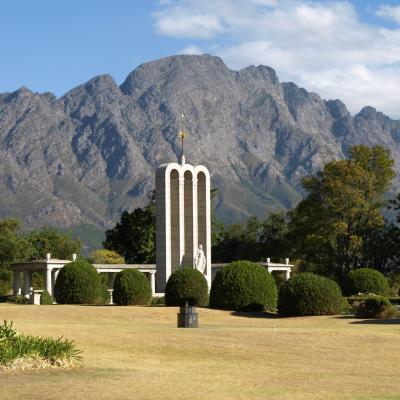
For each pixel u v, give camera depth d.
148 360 25.83
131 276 55.47
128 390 19.94
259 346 29.47
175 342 29.53
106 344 28.50
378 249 92.62
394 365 26.44
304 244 90.75
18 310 47.22
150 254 104.81
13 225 108.94
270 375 23.62
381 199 92.69
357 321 44.94
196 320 37.47
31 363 22.61
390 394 20.45
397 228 93.38
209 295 54.12
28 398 18.36
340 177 89.75
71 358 23.98
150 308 50.25
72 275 57.72
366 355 28.42
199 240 69.75
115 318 45.53
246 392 20.30
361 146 92.75
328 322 44.56
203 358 26.84
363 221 90.69
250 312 50.66
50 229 130.50
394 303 62.75
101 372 22.72
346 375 24.00
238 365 25.59
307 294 48.38
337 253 93.88
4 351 22.36
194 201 69.06
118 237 107.56
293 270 103.81
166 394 19.56
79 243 131.00
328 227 88.12
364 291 64.31
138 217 106.38
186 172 69.44
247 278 51.81
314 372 24.48
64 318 45.06
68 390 19.58
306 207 91.44
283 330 34.72
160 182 67.69
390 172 91.69
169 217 67.56
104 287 66.69
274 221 117.44
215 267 80.56
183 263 68.12
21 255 106.38
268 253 110.94
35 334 29.72
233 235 122.31
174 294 53.34
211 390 20.44
